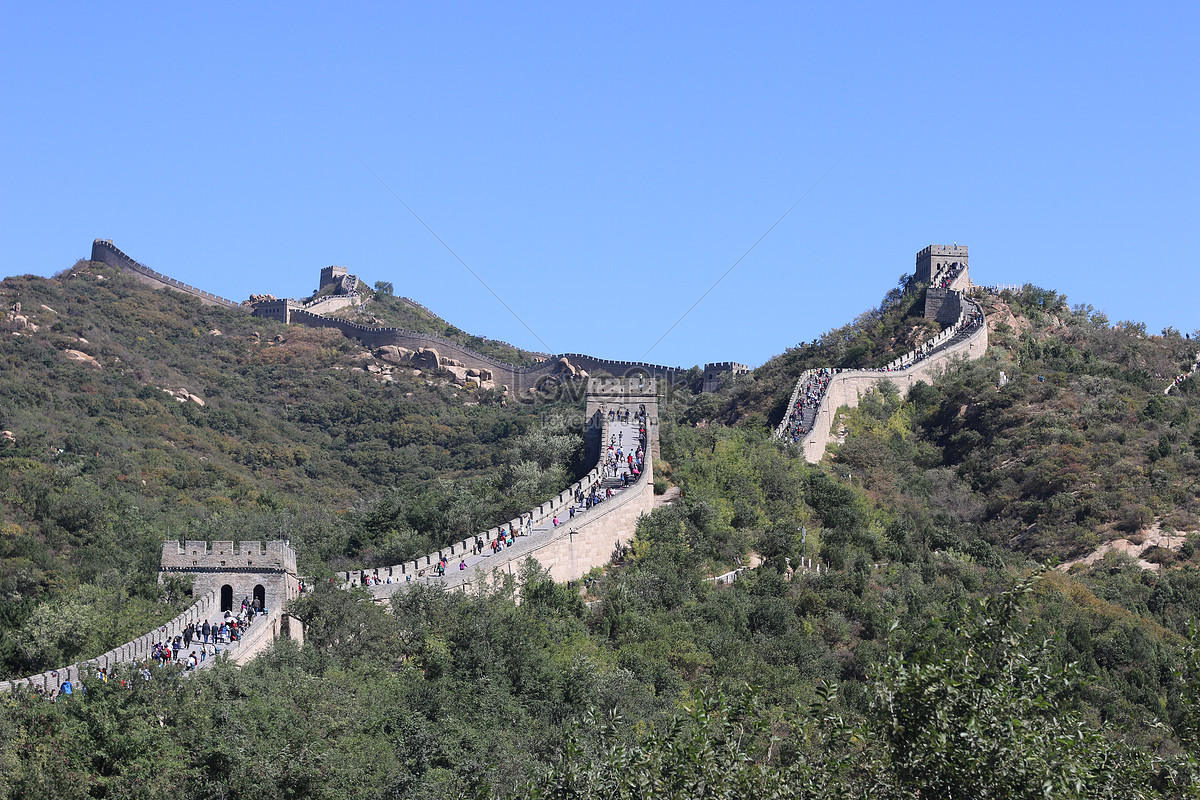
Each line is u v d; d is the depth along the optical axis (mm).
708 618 107750
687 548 119312
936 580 125875
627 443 140000
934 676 47750
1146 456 159625
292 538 127750
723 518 127625
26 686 67812
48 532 131250
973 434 173125
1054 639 51000
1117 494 150500
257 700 69812
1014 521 153250
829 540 129875
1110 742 50625
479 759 74688
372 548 124062
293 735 68188
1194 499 149000
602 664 93375
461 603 93125
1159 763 49906
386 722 75750
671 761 49969
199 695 69688
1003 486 159500
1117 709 97250
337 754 68500
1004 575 131125
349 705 73188
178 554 90125
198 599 86562
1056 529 148375
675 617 106812
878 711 48656
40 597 102750
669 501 129625
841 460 165250
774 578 116438
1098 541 143375
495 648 87812
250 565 89438
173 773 64125
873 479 159625
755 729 51500
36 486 143625
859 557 126875
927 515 152000
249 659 80500
